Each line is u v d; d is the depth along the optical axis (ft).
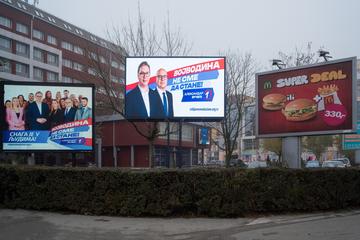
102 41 97.14
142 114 65.10
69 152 60.39
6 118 59.31
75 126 60.80
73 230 36.86
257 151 254.47
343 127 58.23
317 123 60.95
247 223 41.47
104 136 200.75
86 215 43.65
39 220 40.60
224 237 34.81
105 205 43.70
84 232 36.19
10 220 40.37
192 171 44.27
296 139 63.87
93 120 61.21
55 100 60.80
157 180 43.73
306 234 35.53
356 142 130.31
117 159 202.69
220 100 64.80
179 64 65.51
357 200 53.42
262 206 45.85
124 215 43.57
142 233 36.29
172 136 200.95
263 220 43.24
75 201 44.14
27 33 275.39
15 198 45.78
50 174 44.75
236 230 37.88
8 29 262.06
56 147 60.08
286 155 64.54
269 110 66.13
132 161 198.90
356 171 53.52
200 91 64.95
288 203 47.06
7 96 59.72
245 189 45.09
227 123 102.63
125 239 34.04
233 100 96.78
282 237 34.40
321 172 49.85
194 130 214.48
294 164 63.62
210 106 64.75
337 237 34.12
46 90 60.64
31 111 59.98
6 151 58.95
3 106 59.41
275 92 65.72
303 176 48.47
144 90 65.31
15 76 259.39
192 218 43.60
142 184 43.50
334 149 243.19
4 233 35.27
